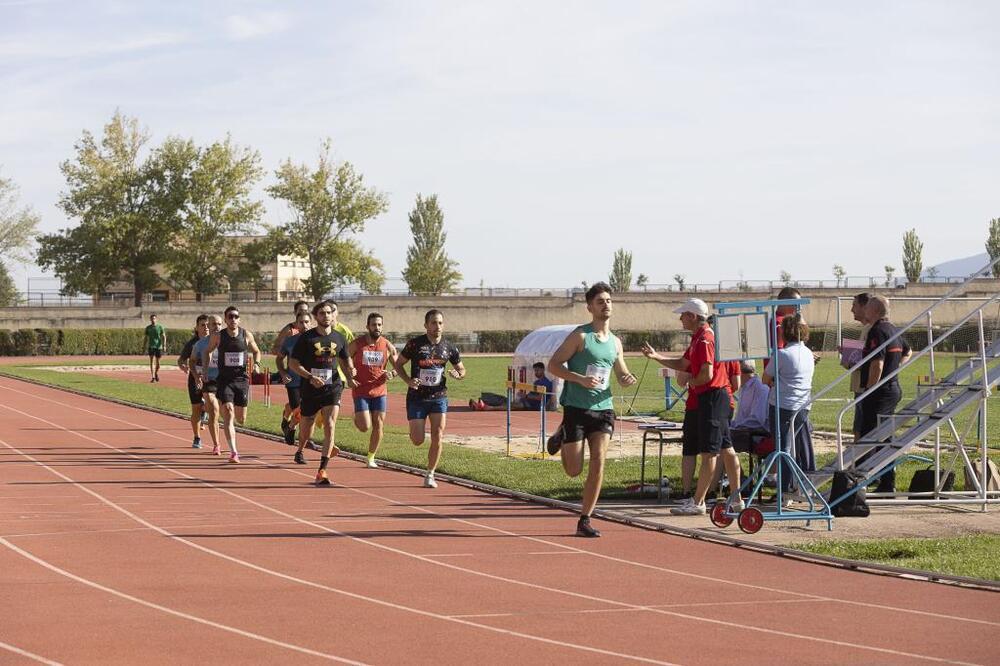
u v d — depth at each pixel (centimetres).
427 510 1338
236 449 1894
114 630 766
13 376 4519
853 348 1505
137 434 2267
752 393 1445
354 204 9156
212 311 7969
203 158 8938
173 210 8838
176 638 748
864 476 1270
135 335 7500
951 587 933
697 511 1295
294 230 9119
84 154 8794
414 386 1535
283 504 1370
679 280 8375
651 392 3625
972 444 2098
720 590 916
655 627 790
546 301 8206
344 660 699
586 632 774
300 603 853
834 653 725
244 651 717
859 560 1036
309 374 1575
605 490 1474
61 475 1619
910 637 766
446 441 2167
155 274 9025
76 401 3244
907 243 11156
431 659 702
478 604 857
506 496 1466
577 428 1168
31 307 7750
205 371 1836
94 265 8750
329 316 1590
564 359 1153
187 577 941
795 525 1248
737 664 697
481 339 7925
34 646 724
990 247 11012
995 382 1349
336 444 2023
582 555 1067
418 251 10856
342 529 1194
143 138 8975
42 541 1096
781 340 1345
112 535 1135
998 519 1310
